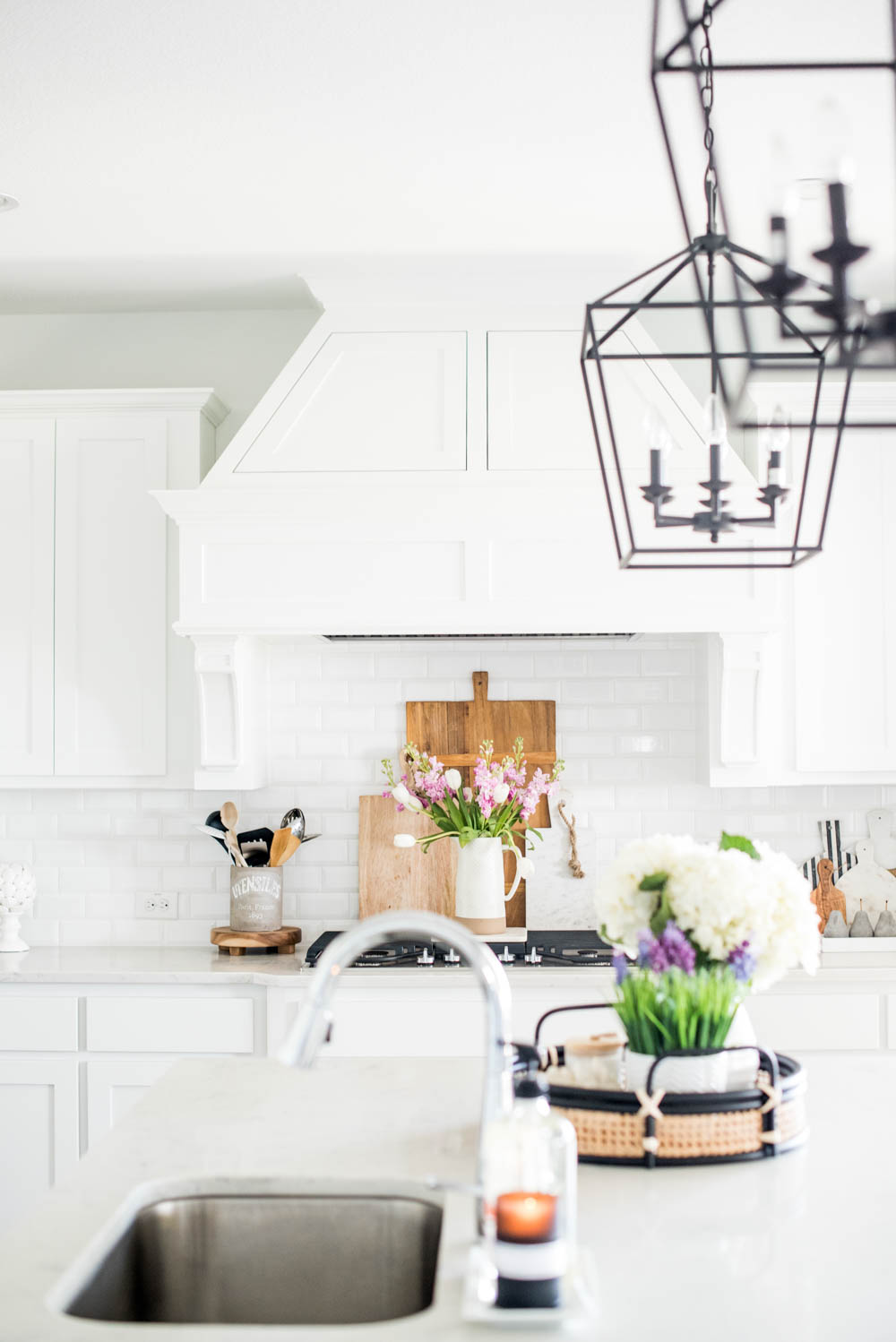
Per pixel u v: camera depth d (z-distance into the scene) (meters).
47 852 4.14
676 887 1.88
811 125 2.83
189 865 4.12
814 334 1.46
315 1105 2.14
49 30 2.49
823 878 4.09
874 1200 1.66
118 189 3.23
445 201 3.31
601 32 2.51
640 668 4.16
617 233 3.51
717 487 1.62
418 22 2.48
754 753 3.79
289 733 4.15
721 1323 1.30
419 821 4.06
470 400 3.76
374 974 3.50
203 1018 3.57
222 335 4.23
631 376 3.76
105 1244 1.55
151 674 3.87
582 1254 1.47
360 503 3.68
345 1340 1.25
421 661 4.16
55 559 3.89
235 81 2.69
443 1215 1.66
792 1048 3.52
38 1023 3.58
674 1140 1.79
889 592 3.82
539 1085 1.54
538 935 3.96
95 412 3.91
